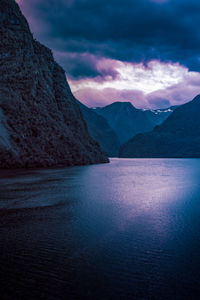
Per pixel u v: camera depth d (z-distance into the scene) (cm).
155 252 677
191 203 1452
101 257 637
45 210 1208
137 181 2680
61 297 444
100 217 1085
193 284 502
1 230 871
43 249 690
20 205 1321
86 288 479
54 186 2158
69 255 649
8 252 666
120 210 1237
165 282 508
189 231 886
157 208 1303
